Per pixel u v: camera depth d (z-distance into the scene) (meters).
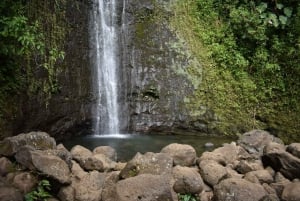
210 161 5.05
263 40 8.59
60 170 4.49
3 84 6.52
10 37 6.30
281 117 8.19
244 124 8.44
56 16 7.69
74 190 4.52
